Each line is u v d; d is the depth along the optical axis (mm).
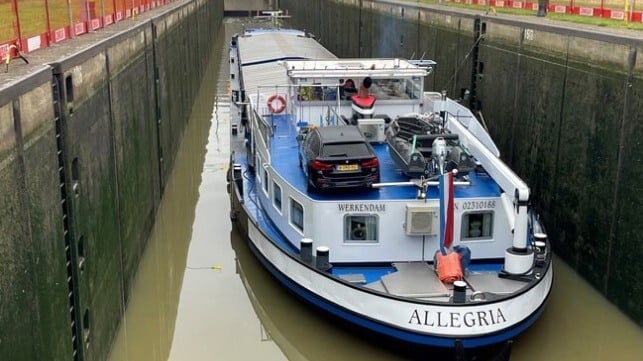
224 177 24578
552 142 16906
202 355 13234
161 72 22688
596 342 13195
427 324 11227
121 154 14742
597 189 14648
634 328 13211
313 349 13117
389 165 14828
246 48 33250
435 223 12867
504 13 25859
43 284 8750
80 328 10469
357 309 11914
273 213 15430
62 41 13086
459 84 24328
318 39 60094
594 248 14758
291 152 16359
